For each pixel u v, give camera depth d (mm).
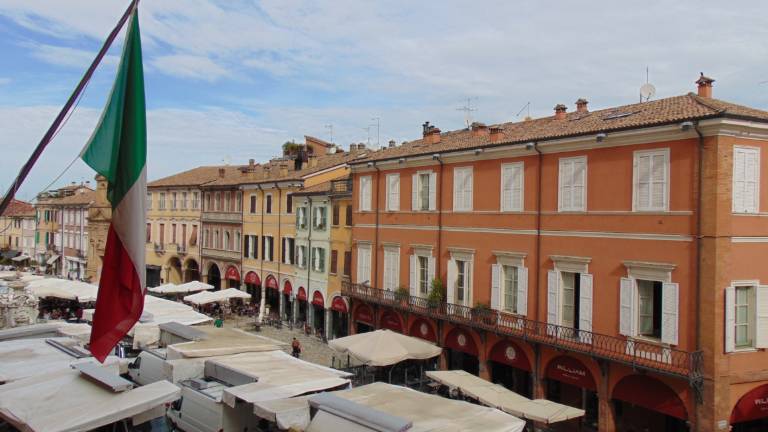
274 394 19531
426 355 27297
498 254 27734
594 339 23016
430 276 32062
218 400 20031
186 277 64375
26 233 91000
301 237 46219
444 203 31375
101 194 67938
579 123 26328
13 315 32562
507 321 26906
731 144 19578
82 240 74688
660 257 21000
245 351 25469
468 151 29156
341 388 21641
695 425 19562
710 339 19281
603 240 23062
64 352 22844
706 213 19562
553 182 25281
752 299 20109
